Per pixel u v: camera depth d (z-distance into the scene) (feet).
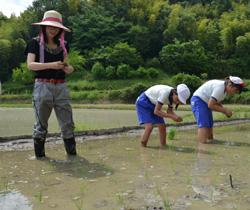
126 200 11.22
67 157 18.01
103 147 21.11
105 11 232.94
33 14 224.12
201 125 22.66
